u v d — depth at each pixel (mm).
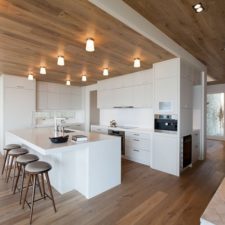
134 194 2500
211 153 4930
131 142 4223
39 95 5328
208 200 2346
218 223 634
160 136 3494
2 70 4086
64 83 5820
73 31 2162
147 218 1951
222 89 7066
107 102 5191
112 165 2695
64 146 2088
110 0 1677
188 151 3631
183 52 3234
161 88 3486
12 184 2811
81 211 2078
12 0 1560
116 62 3492
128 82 4539
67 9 1706
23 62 3465
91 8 1688
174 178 3104
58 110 6020
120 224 1853
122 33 2213
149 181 2967
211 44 3027
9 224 1839
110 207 2166
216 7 1925
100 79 5254
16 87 4621
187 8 1953
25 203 2232
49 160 2779
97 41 2461
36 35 2273
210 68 4695
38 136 2877
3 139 4426
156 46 2637
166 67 3389
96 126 5395
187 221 1898
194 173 3354
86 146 2314
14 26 2033
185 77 3416
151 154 3686
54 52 2902
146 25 2180
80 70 4145
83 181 2469
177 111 3230
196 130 4086
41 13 1774
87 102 6219
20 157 2424
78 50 2807
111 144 2670
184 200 2344
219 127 7242
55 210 2061
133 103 4406
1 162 3941
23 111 4742
